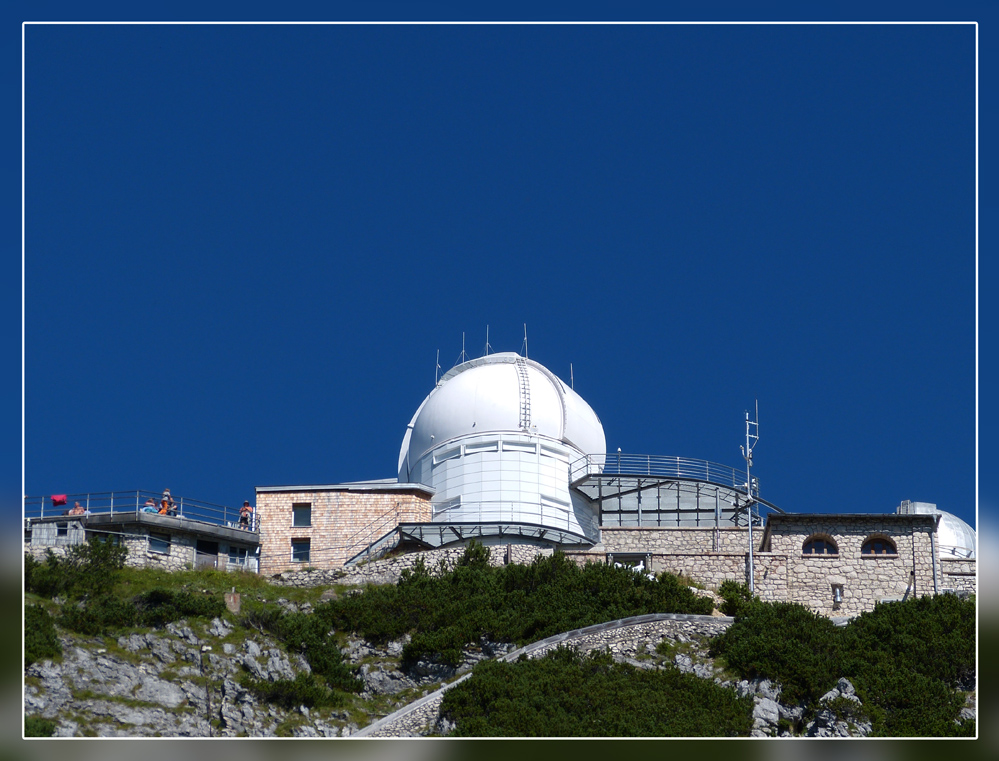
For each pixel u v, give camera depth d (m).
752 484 141.75
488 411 144.62
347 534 134.50
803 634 107.75
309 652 110.38
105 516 125.94
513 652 107.50
